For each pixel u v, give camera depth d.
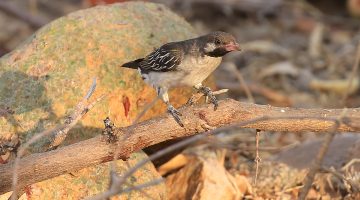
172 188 11.88
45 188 10.25
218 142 12.98
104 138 9.69
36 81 11.20
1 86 11.23
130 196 10.45
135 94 11.41
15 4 23.38
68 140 10.74
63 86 11.09
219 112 9.80
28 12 21.94
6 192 9.90
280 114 9.73
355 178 11.87
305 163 12.66
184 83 10.67
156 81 10.71
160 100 11.59
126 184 10.45
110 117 11.12
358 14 23.73
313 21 23.38
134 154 10.95
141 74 10.99
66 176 10.41
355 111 9.65
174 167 12.23
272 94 18.48
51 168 9.66
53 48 11.54
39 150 10.54
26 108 10.93
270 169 12.64
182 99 11.76
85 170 10.54
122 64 11.37
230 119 9.83
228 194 11.52
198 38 10.57
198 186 11.59
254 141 13.95
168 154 12.16
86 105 10.35
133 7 12.47
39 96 11.03
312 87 19.36
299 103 18.64
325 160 12.64
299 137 15.13
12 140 10.64
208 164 11.85
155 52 10.73
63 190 10.33
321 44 22.20
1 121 10.78
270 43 22.03
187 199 11.71
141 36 11.90
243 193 12.05
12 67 11.45
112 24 11.95
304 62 21.08
